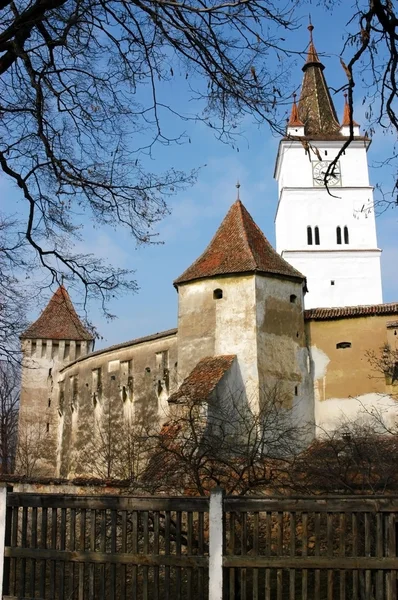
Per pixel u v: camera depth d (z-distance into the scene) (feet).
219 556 26.23
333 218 207.92
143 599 27.27
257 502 26.63
